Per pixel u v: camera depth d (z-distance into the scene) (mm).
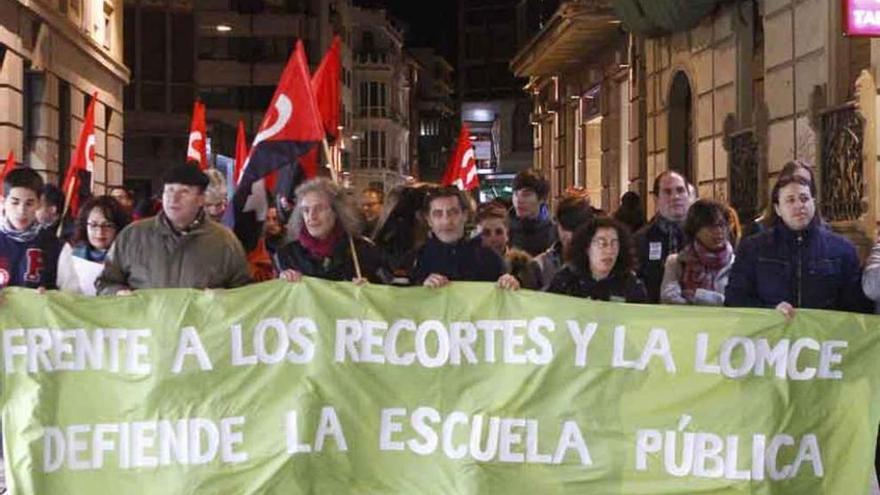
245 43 64875
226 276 7020
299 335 6590
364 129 86750
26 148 22812
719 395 6484
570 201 9094
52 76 23656
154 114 51000
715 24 20469
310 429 6547
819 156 15695
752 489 6473
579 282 7234
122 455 6574
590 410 6512
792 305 6887
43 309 6578
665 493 6496
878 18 13445
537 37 33688
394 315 6570
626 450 6508
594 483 6508
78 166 12773
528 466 6535
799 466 6488
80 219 8547
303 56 8000
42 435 6551
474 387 6562
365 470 6555
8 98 21016
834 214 15234
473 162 14016
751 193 18469
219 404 6570
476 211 9078
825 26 15742
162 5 51312
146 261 6973
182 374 6566
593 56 32625
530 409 6527
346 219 7312
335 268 7238
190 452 6562
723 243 7859
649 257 8984
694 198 9148
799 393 6477
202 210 7168
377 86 86750
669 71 23297
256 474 6562
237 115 64500
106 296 6602
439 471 6555
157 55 51219
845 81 15516
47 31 23141
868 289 6691
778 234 6992
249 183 8047
